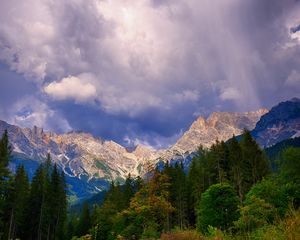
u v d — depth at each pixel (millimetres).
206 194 40031
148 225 28406
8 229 64500
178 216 68750
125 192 71000
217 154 68750
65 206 81062
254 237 10719
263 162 62531
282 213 14367
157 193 28516
